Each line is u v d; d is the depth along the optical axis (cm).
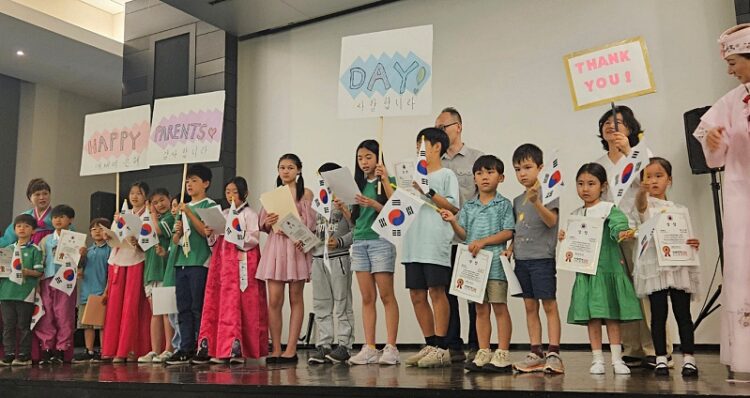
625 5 520
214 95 428
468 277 309
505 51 562
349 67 367
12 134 833
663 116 498
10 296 439
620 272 289
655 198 307
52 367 406
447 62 585
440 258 337
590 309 285
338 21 633
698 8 495
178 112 435
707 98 485
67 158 889
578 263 288
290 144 644
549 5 549
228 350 395
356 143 614
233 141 659
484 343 311
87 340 482
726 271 265
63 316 458
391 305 362
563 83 537
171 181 652
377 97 359
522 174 305
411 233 342
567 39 539
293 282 406
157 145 437
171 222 447
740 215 264
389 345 359
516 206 324
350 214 382
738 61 265
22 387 323
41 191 480
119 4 793
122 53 773
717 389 222
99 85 871
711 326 463
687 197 482
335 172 347
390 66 360
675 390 219
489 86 565
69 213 478
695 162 449
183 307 419
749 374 273
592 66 307
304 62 646
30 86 859
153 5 696
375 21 616
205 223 409
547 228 307
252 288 411
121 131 465
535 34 552
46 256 458
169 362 405
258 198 651
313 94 639
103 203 768
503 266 302
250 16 627
